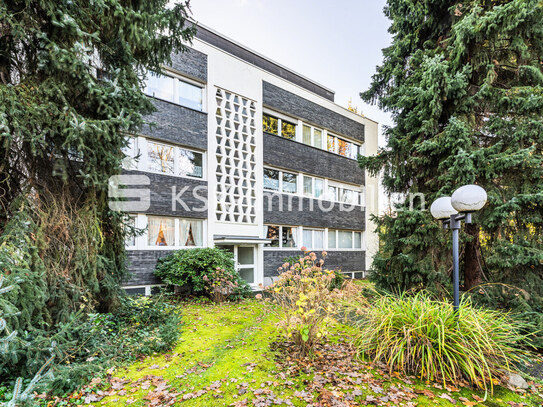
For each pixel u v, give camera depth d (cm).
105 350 340
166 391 284
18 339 246
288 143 1189
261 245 1060
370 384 297
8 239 286
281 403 264
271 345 411
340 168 1389
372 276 648
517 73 548
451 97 562
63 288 327
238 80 1035
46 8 303
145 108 407
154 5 426
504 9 477
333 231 1358
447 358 311
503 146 546
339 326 500
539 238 506
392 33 763
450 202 371
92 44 349
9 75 326
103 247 425
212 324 536
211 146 952
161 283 820
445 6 605
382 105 754
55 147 337
